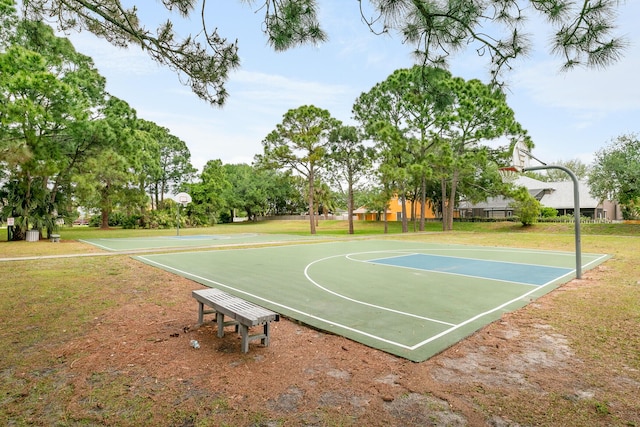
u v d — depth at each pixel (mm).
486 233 27094
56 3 5199
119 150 23844
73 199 26812
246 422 2850
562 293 7426
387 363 3973
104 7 4996
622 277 9039
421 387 3414
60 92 18781
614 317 5562
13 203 20984
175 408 3043
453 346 4488
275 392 3316
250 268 10773
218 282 8586
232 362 3969
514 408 3037
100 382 3492
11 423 2822
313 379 3578
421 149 28500
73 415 2939
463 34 4164
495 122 26469
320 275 9617
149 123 44062
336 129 28516
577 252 9039
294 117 27297
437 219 44875
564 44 3594
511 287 8070
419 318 5660
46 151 19297
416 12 3988
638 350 4246
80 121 19891
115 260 12352
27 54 16938
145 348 4359
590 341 4578
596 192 25703
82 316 5668
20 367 3830
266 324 4457
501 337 4812
